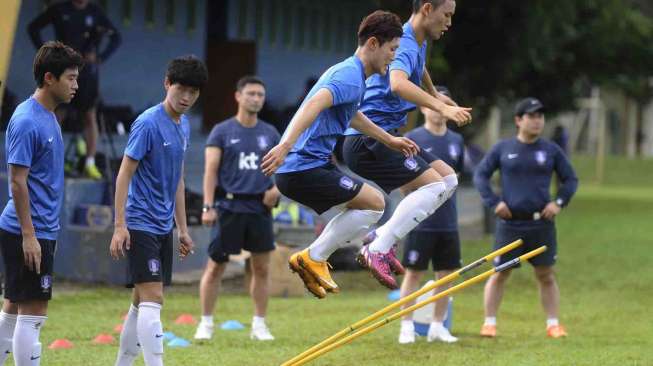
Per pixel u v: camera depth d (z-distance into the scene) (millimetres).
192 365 12008
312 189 9750
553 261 14633
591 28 42438
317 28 34406
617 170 68750
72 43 19625
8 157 9500
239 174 13828
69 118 21812
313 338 14062
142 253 10180
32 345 9820
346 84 9391
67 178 19906
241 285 19688
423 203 10352
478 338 14508
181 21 28109
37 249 9500
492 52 37438
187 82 10102
